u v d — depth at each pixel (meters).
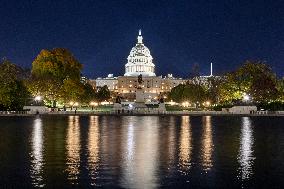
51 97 191.00
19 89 173.75
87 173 42.28
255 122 120.50
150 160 49.72
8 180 39.25
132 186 37.38
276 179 39.84
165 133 83.62
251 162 48.41
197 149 59.03
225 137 75.75
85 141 68.81
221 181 39.12
